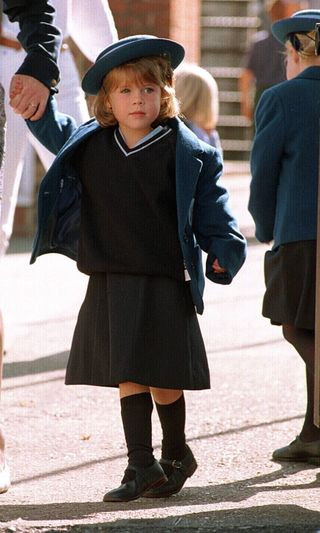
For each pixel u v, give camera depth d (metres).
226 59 39.22
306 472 10.09
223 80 39.00
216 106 15.73
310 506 8.80
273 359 14.86
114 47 9.03
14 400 12.82
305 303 9.98
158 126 9.12
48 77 9.61
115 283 8.95
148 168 8.98
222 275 9.09
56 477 10.04
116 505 8.97
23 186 26.11
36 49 9.64
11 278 20.59
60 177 9.08
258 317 17.59
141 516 8.54
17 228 26.22
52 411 12.37
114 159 9.02
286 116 10.08
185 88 15.50
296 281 10.02
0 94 9.35
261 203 10.25
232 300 18.91
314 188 10.00
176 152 8.95
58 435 11.45
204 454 10.70
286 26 10.39
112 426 11.80
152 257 8.91
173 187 8.98
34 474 10.13
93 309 9.06
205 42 39.25
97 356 8.96
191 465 9.43
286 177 10.12
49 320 17.16
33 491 9.55
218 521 8.33
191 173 8.89
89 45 13.14
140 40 8.95
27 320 17.12
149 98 8.96
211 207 9.07
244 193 30.61
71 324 16.92
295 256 10.01
